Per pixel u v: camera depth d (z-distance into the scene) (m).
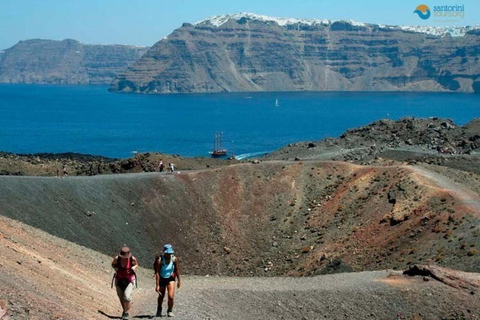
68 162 117.94
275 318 32.81
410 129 136.62
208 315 28.91
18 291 21.31
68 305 23.16
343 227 67.88
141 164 100.06
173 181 77.06
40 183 66.25
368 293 36.44
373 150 121.38
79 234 62.06
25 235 36.50
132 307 28.73
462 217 56.88
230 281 42.94
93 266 37.84
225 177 80.19
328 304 35.12
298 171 82.75
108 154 191.62
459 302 36.06
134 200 71.56
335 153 120.38
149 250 65.81
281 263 65.31
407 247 56.22
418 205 63.69
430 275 39.09
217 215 74.06
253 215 74.81
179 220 71.94
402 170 76.00
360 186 75.81
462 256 48.56
